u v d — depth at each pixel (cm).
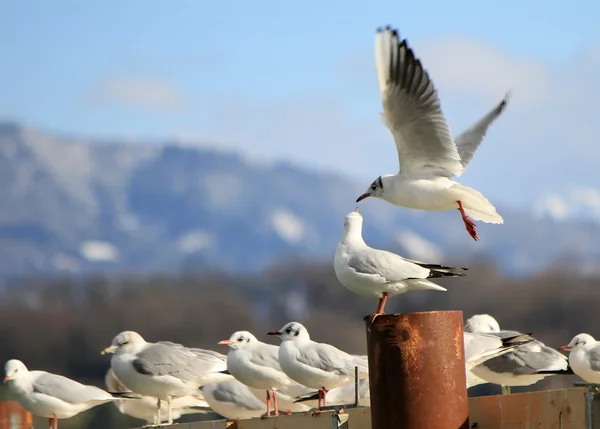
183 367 1591
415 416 1027
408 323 1035
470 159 1652
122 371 1594
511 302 4266
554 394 1012
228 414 1766
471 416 1086
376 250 1305
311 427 1228
